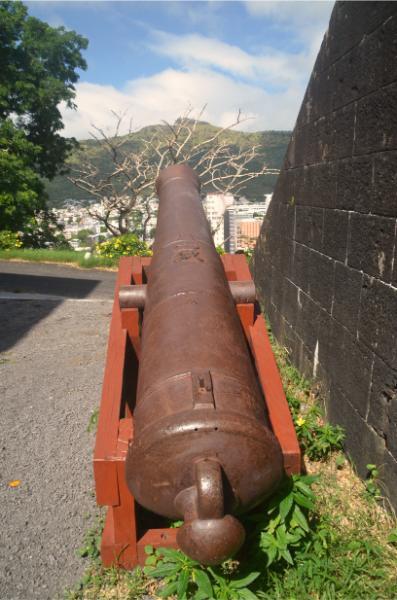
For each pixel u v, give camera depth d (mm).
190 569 2250
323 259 3652
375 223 2750
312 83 3891
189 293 2668
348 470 3119
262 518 2371
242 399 2109
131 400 3623
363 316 2936
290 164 4605
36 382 4754
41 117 19891
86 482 3250
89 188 17969
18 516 2945
